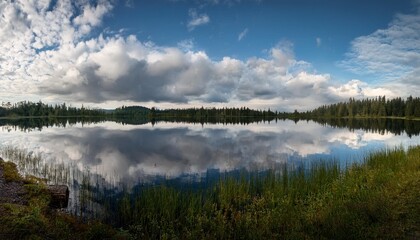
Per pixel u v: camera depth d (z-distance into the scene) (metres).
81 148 43.59
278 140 56.22
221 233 11.05
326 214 11.34
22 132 74.12
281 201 14.15
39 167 26.34
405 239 8.70
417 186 13.72
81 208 14.99
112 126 113.31
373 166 20.48
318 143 50.19
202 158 34.41
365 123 119.12
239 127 108.69
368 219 10.38
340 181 16.81
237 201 15.52
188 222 12.64
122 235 10.95
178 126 116.94
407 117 143.38
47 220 10.66
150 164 30.44
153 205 13.83
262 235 10.66
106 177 23.58
